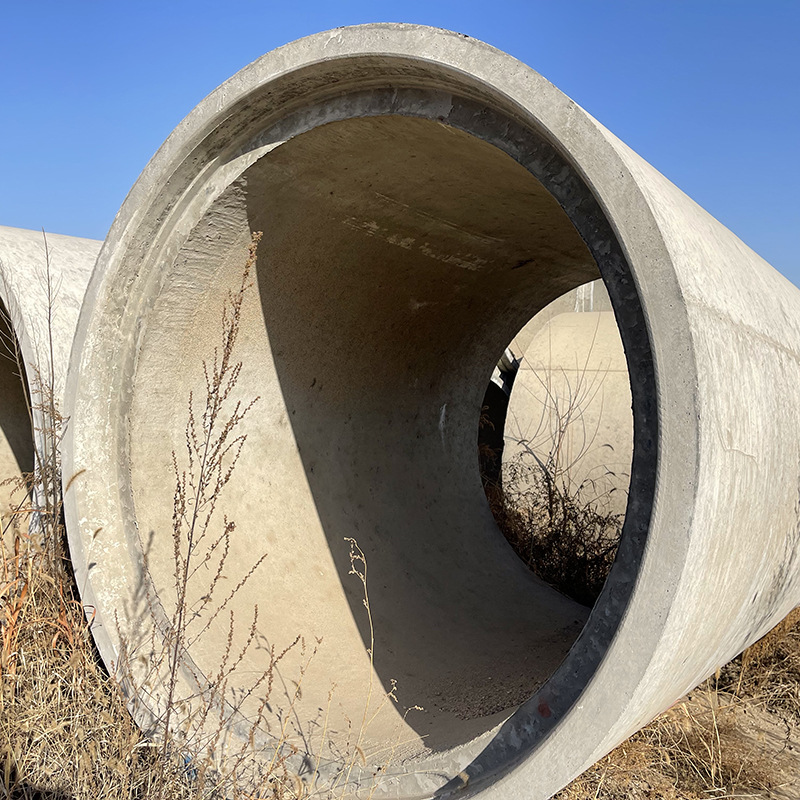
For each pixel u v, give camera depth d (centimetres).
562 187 198
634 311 184
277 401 352
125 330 280
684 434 169
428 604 381
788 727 337
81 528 268
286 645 309
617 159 178
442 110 223
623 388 612
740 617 233
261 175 269
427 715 283
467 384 490
